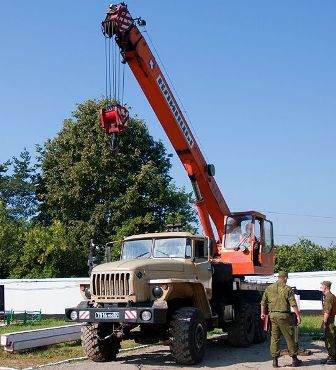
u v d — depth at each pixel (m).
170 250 11.62
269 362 10.49
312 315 21.25
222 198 14.75
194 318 10.30
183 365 10.22
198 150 14.05
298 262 34.69
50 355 11.70
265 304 10.25
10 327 18.61
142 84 12.63
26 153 40.72
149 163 34.41
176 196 35.03
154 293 10.20
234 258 13.50
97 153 34.38
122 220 33.91
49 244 31.73
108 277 10.36
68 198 34.41
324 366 9.93
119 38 12.01
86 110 35.97
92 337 10.77
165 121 13.14
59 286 23.52
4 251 31.92
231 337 12.66
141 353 11.99
